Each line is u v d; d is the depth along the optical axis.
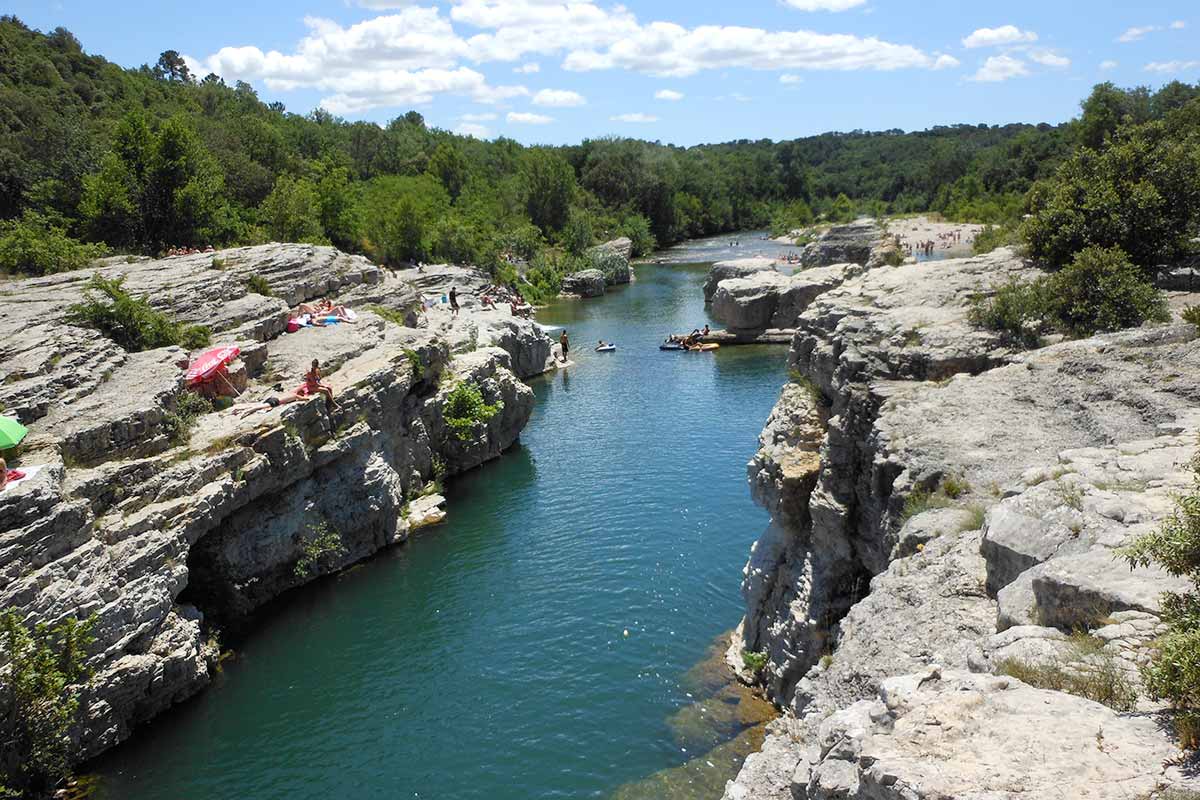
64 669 24.89
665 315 100.50
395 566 39.31
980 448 20.73
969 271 34.91
